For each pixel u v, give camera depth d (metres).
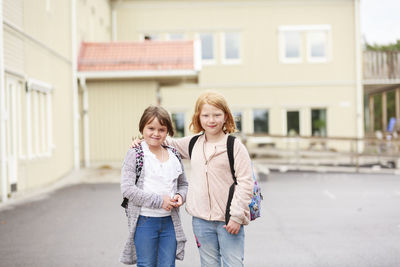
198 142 3.11
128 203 3.09
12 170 9.36
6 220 6.98
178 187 3.23
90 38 17.64
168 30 21.28
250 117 21.17
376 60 21.16
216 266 3.04
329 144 21.11
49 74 12.28
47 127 12.02
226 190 2.97
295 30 21.12
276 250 5.22
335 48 21.20
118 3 21.34
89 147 15.66
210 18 21.22
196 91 21.17
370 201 8.83
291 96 21.19
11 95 9.49
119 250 5.22
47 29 12.16
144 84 15.56
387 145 16.73
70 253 5.09
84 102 15.55
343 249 5.23
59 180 12.45
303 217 7.22
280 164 16.39
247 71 21.16
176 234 3.11
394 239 5.70
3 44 8.95
